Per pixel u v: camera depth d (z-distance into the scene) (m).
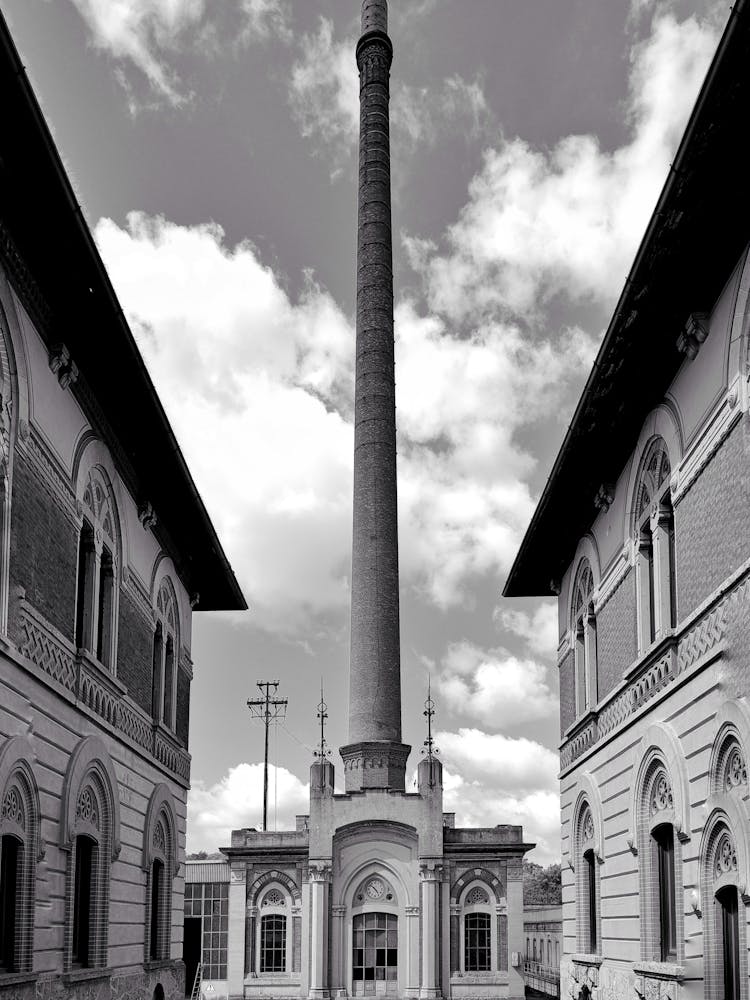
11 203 13.90
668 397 17.09
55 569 16.61
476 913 54.84
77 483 17.78
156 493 23.05
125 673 21.11
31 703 15.30
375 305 65.38
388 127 69.00
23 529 15.14
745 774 13.70
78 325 16.64
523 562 27.19
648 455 18.47
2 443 14.51
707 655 14.84
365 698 60.91
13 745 14.41
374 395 64.19
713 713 14.74
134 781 21.58
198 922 60.47
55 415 16.64
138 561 22.38
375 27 70.19
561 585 27.27
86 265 15.01
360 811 54.38
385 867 54.25
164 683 25.11
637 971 18.05
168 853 25.25
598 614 22.58
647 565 19.00
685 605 16.17
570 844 24.66
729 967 14.52
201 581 29.19
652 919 17.97
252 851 56.25
